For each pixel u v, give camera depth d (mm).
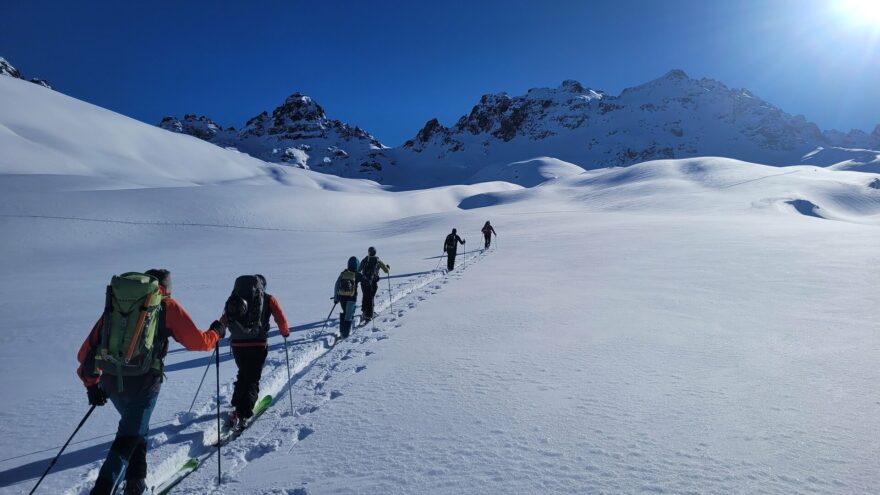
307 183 171375
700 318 8836
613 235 30766
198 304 13844
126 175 114062
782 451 3754
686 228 33281
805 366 5898
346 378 6277
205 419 5242
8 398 6195
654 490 3240
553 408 4852
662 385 5406
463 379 5918
